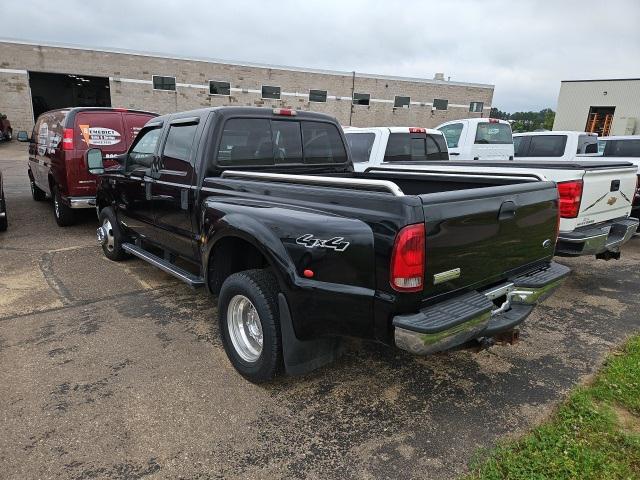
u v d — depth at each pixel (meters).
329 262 2.63
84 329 4.03
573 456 2.50
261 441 2.65
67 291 4.93
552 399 3.11
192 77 30.58
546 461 2.46
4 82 26.50
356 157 7.48
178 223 4.19
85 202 7.10
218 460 2.49
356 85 35.41
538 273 3.31
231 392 3.13
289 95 33.59
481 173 4.13
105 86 34.75
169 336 3.93
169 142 4.31
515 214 2.97
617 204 5.27
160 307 4.55
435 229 2.42
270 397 3.08
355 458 2.52
